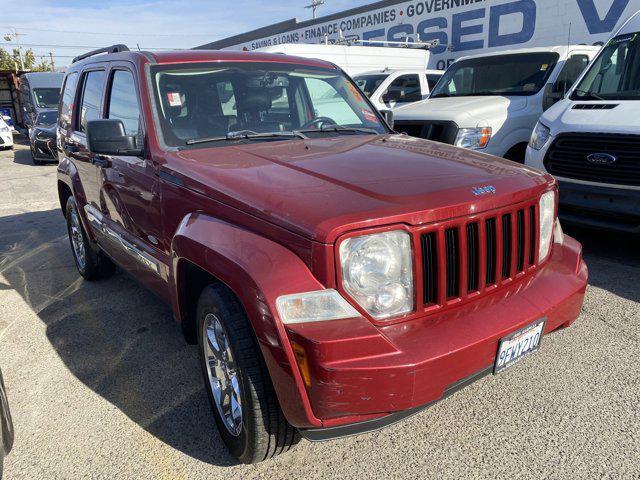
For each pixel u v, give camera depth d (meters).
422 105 7.04
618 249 5.11
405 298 2.06
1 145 18.52
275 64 3.66
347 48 11.83
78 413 2.93
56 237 6.76
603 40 11.34
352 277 1.95
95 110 4.04
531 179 2.51
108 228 3.90
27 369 3.43
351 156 2.70
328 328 1.88
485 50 14.00
